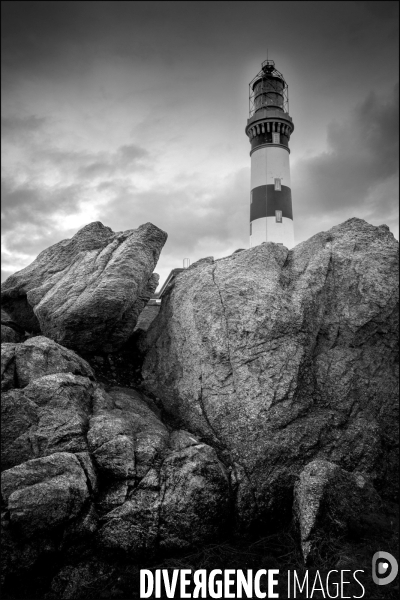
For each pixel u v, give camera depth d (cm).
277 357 1641
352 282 1809
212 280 1844
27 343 1602
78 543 1229
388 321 1783
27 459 1307
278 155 4700
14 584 1153
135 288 1833
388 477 1602
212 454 1450
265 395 1586
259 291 1736
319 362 1716
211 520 1343
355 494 1415
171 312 1950
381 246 1861
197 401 1683
